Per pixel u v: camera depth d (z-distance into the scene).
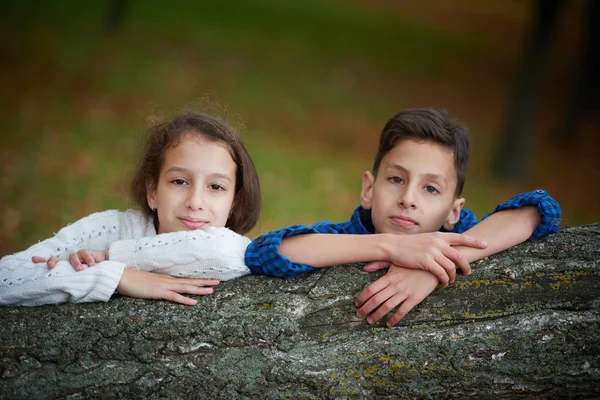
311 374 2.12
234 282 2.31
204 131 2.54
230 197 2.57
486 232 2.31
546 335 2.16
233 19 14.59
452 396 2.20
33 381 2.06
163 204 2.51
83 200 7.05
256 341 2.14
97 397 2.08
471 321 2.19
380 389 2.17
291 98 11.75
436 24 18.02
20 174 7.35
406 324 2.19
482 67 15.53
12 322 2.13
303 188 8.59
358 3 18.30
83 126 8.96
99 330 2.12
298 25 15.27
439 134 2.59
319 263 2.29
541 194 2.36
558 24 10.66
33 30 11.68
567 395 2.23
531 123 10.94
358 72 13.67
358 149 10.55
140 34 12.48
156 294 2.22
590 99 12.79
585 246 2.29
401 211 2.56
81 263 2.31
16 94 9.49
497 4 21.50
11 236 6.18
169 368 2.11
